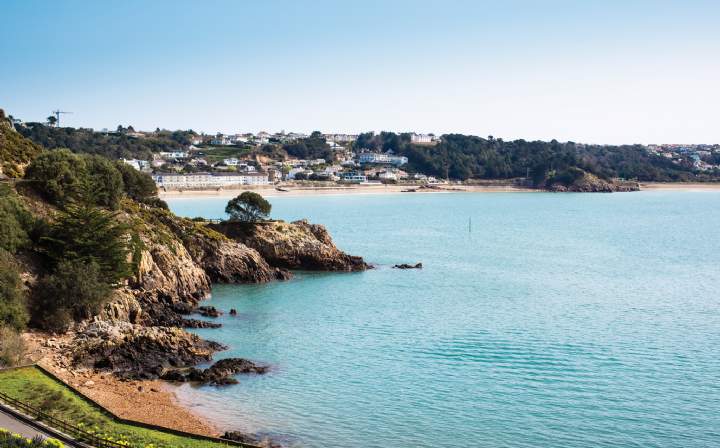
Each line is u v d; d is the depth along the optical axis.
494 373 64.94
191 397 57.12
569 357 70.50
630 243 182.62
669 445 49.22
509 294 106.38
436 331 81.31
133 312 77.56
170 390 58.44
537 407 56.25
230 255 115.31
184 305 89.62
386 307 95.38
